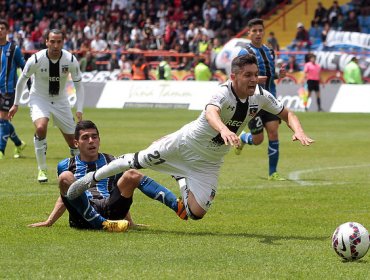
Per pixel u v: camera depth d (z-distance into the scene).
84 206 12.75
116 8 65.94
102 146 29.00
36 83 20.03
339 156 26.36
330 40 55.28
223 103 12.09
